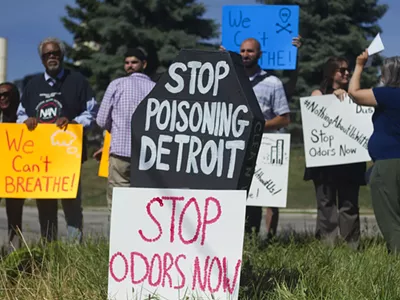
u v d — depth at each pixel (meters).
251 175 4.91
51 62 7.26
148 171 4.78
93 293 5.04
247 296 4.86
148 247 4.67
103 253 5.90
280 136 7.49
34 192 7.20
